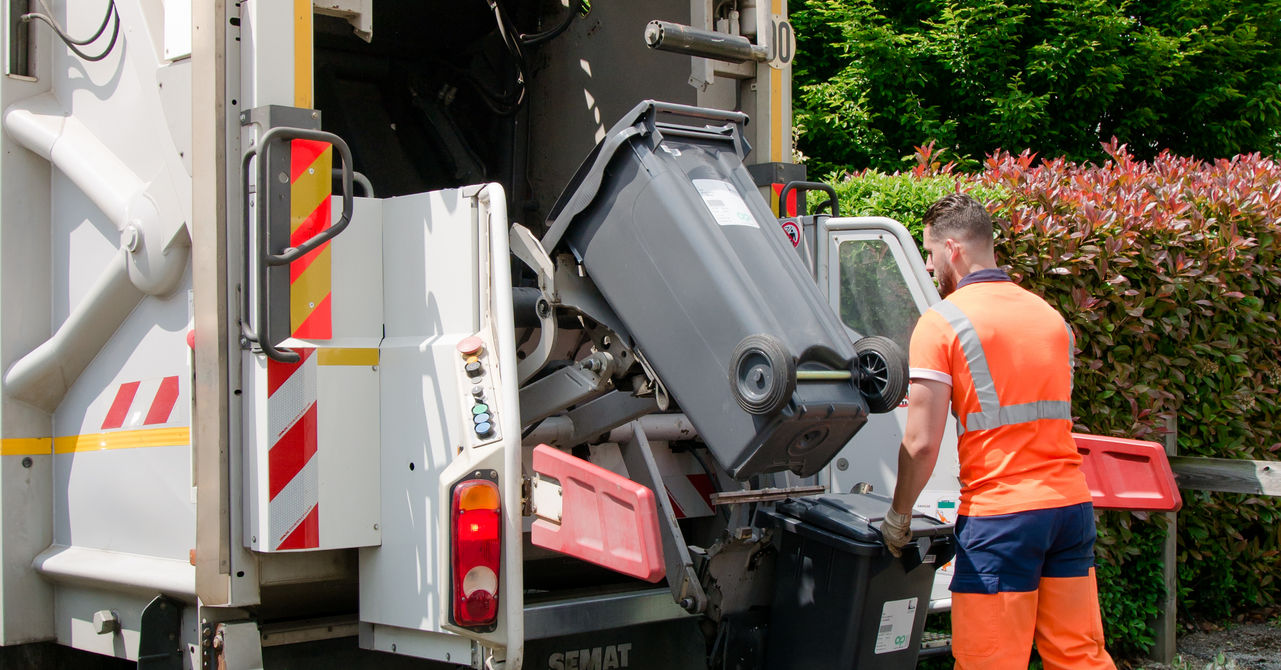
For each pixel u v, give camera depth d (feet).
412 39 16.83
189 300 11.30
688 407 10.27
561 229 11.14
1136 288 18.21
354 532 10.51
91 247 12.66
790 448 9.89
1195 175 20.22
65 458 13.15
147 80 11.73
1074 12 32.55
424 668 11.73
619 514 9.31
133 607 12.14
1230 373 19.43
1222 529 20.12
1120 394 17.97
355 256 10.80
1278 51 35.37
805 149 33.37
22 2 13.24
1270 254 19.24
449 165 17.35
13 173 13.12
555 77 16.97
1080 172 19.95
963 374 10.81
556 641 11.59
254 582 10.34
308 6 10.63
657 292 10.50
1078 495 10.80
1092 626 10.90
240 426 10.37
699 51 13.16
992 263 11.49
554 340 11.26
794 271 10.52
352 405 10.58
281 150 10.18
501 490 9.72
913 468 10.74
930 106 33.19
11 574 13.01
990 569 10.64
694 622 12.57
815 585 11.55
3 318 12.97
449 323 10.37
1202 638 19.47
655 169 10.64
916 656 11.82
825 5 33.58
